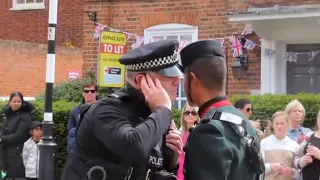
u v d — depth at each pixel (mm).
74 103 11398
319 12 9781
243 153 2916
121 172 3055
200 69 3055
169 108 3068
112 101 3115
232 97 10117
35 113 10906
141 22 12648
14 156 9508
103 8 12945
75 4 17656
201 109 3094
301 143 6656
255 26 10641
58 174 10867
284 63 11102
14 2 18203
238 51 11320
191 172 2889
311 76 10969
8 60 16797
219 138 2848
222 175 2797
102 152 3080
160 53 3129
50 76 8062
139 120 3123
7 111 9609
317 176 6238
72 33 17719
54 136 10883
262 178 3990
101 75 10812
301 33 10594
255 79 11250
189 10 12227
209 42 3096
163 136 3236
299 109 7430
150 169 3113
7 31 18312
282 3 10617
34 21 17953
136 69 3174
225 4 11820
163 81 3178
